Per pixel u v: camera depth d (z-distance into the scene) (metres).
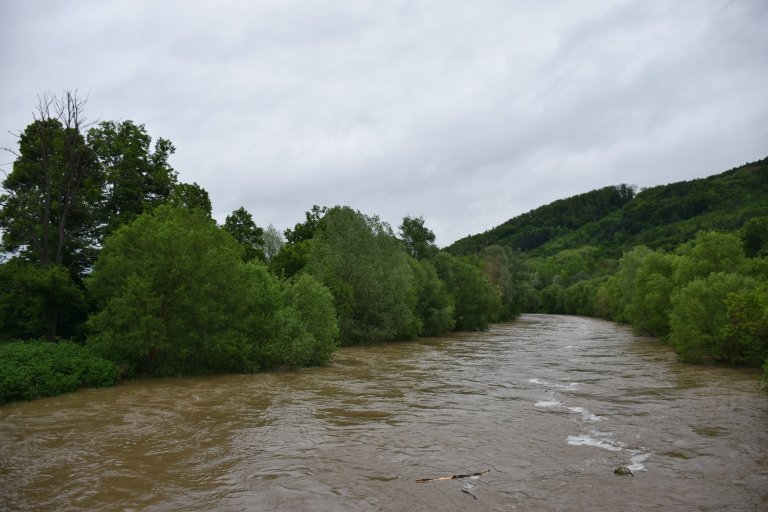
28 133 29.89
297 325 26.81
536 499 8.89
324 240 47.16
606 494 9.13
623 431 13.82
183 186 37.50
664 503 8.71
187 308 23.22
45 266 26.00
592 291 114.31
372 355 35.78
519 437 13.19
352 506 8.55
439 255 70.44
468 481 9.84
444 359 32.81
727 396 19.02
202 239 24.23
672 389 20.66
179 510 8.36
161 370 22.97
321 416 15.60
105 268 22.73
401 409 16.75
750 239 64.75
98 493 9.09
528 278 110.12
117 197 31.88
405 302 52.28
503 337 54.53
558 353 36.53
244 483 9.66
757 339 23.86
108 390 19.53
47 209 27.44
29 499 8.80
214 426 14.17
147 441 12.56
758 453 11.72
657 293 42.44
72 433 13.22
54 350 20.61
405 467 10.70
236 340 24.11
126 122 33.44
